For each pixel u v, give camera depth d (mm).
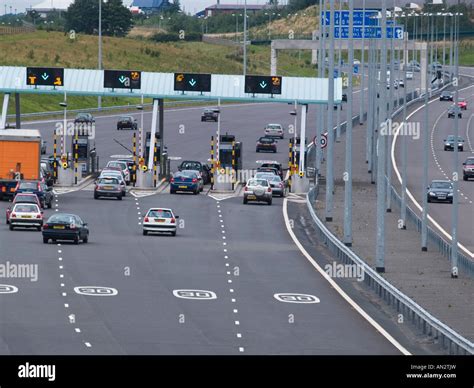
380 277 100750
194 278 106188
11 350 73000
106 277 104500
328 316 90438
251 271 111875
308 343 79000
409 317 89625
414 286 107188
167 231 135500
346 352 76250
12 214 135750
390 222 159125
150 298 94875
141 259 116562
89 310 88438
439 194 188875
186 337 79312
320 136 197750
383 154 116875
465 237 149250
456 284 108625
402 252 131250
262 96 192125
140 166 185125
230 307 92250
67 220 124938
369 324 87688
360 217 163625
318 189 190375
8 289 96438
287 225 150125
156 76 191875
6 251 118188
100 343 76250
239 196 182000
